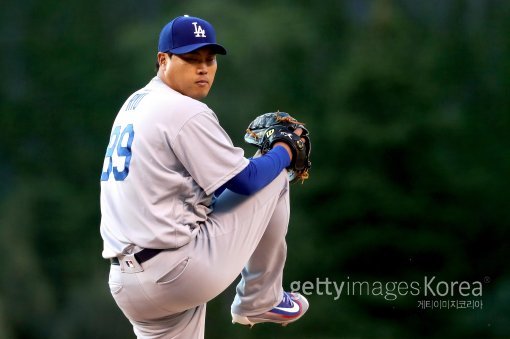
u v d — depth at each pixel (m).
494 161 110.00
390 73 106.44
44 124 125.06
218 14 112.06
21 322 89.69
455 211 99.62
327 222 99.19
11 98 127.19
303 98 117.38
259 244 15.80
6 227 101.56
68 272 101.00
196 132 14.34
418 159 101.50
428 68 113.44
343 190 99.62
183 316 15.34
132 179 14.36
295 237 97.19
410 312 87.12
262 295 16.23
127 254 14.48
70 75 127.50
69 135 124.56
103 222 15.06
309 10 130.00
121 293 14.93
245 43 109.19
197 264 14.43
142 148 14.35
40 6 131.25
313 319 85.94
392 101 105.12
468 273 97.81
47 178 116.44
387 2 117.44
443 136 105.88
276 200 15.21
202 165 14.33
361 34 119.75
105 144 123.12
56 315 90.69
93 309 89.00
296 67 117.56
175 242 14.28
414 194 100.00
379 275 97.25
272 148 15.29
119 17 131.12
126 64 123.38
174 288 14.46
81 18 130.62
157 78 15.26
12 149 122.88
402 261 97.12
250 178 14.59
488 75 123.56
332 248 97.50
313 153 104.50
